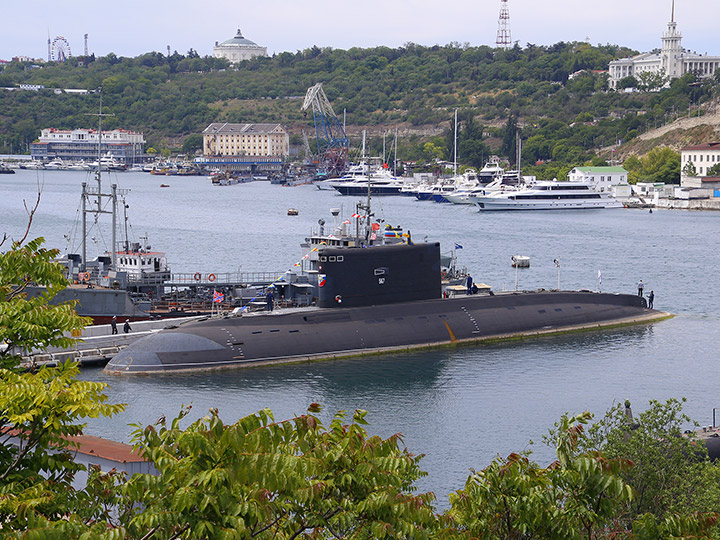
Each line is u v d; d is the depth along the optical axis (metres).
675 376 164.88
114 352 173.75
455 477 114.25
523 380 160.50
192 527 45.78
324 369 166.12
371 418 137.75
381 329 181.12
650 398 150.12
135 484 48.94
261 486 46.38
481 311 196.50
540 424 134.75
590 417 60.75
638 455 85.19
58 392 52.88
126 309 193.00
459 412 140.88
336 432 53.97
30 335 56.59
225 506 46.12
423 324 186.25
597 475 56.53
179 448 48.25
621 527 69.75
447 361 173.75
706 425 135.75
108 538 44.69
